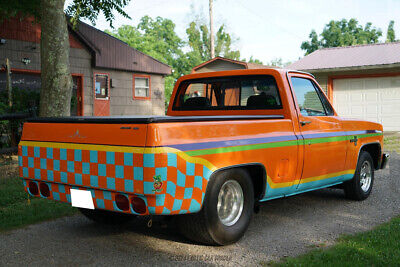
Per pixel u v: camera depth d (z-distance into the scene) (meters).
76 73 15.92
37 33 14.59
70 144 3.61
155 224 4.70
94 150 3.42
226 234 3.76
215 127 3.62
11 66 13.88
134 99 18.50
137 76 18.53
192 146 3.35
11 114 8.46
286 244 3.97
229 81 5.11
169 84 38.81
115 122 3.31
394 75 16.52
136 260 3.53
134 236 4.23
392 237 4.01
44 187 3.92
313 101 5.15
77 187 3.63
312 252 3.67
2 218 4.81
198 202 3.44
